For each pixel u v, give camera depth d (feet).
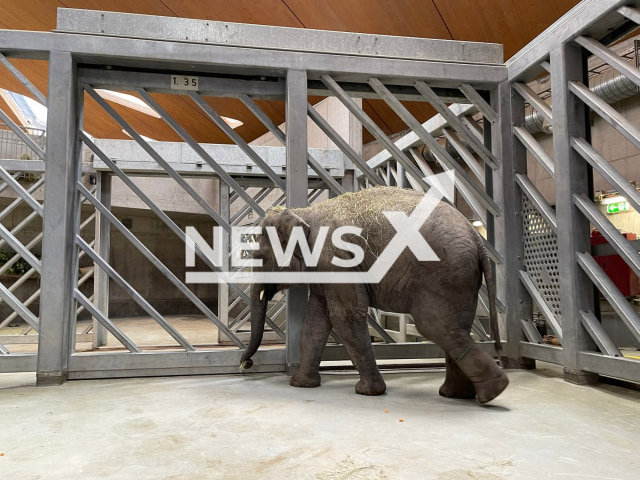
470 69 16.74
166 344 24.66
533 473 6.98
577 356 13.43
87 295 49.70
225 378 14.42
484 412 10.34
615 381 13.38
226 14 34.78
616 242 12.56
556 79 14.53
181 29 15.07
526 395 11.97
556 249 14.88
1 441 8.47
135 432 8.97
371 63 16.05
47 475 6.95
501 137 16.88
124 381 13.97
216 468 7.20
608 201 31.27
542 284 15.60
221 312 25.02
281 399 11.59
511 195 16.76
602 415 10.12
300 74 15.67
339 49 15.98
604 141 32.58
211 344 23.95
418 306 10.97
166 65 15.37
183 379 14.26
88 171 24.64
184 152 25.17
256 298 13.65
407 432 8.89
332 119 37.86
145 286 52.54
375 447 8.08
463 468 7.16
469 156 20.10
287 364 14.98
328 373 15.33
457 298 10.66
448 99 18.39
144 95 15.80
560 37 14.39
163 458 7.63
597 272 13.20
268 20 34.99
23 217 45.55
